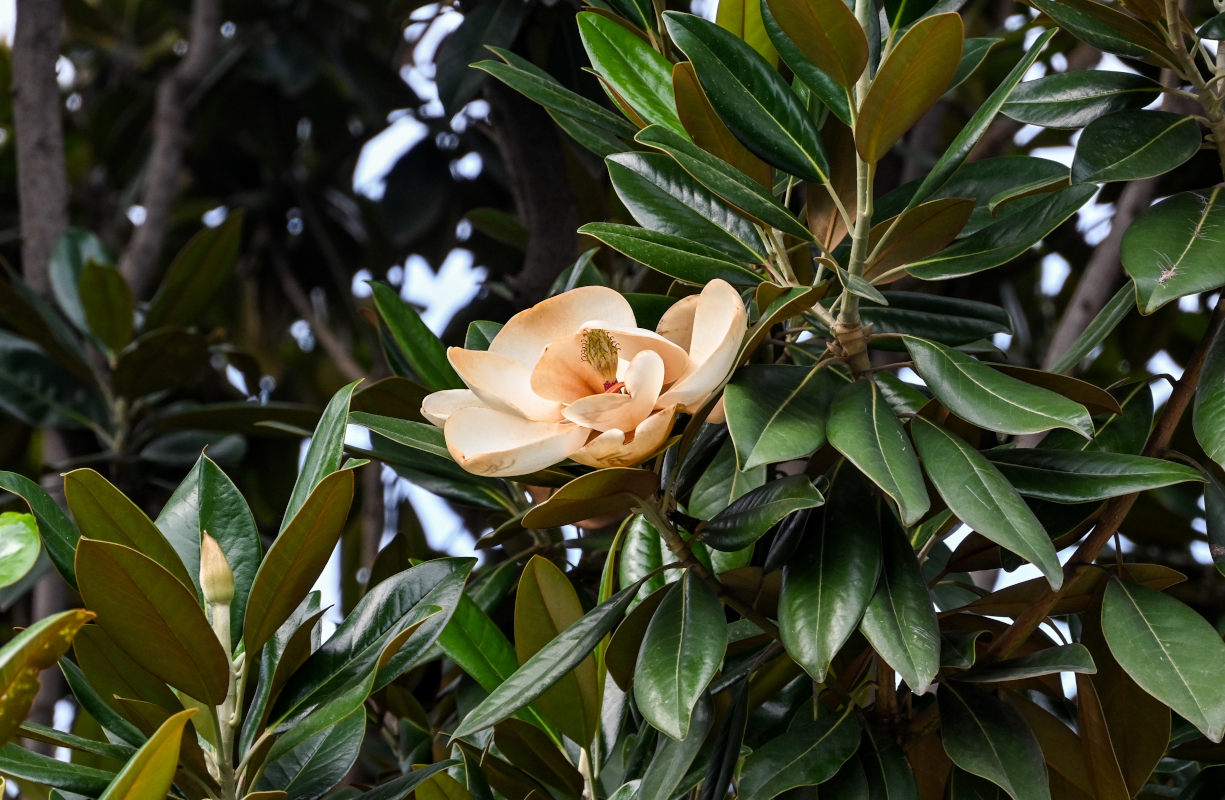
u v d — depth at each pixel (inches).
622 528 84.0
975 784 79.0
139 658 74.6
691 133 79.8
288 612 76.7
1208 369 77.5
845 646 84.7
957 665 78.9
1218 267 74.1
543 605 82.4
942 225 79.1
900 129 75.9
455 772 83.1
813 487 75.1
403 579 79.5
